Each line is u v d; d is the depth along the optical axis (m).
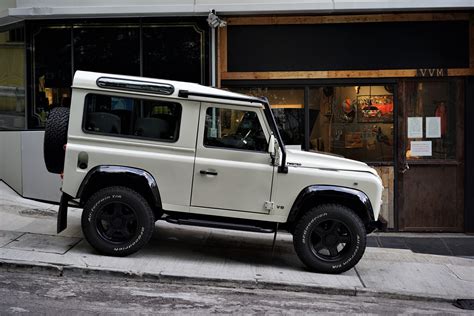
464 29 9.38
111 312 5.13
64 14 9.14
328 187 6.45
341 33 9.41
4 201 9.09
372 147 9.59
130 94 6.49
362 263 7.22
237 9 9.04
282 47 9.46
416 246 8.62
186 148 6.48
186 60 9.49
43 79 9.67
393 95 9.51
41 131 9.41
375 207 6.52
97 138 6.48
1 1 9.94
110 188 6.49
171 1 9.27
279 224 6.65
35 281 5.91
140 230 6.48
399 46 9.39
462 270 7.09
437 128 9.52
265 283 6.12
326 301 5.88
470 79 9.40
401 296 6.07
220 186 6.47
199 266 6.57
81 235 7.45
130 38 9.52
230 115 6.51
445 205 9.56
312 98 9.57
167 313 5.20
